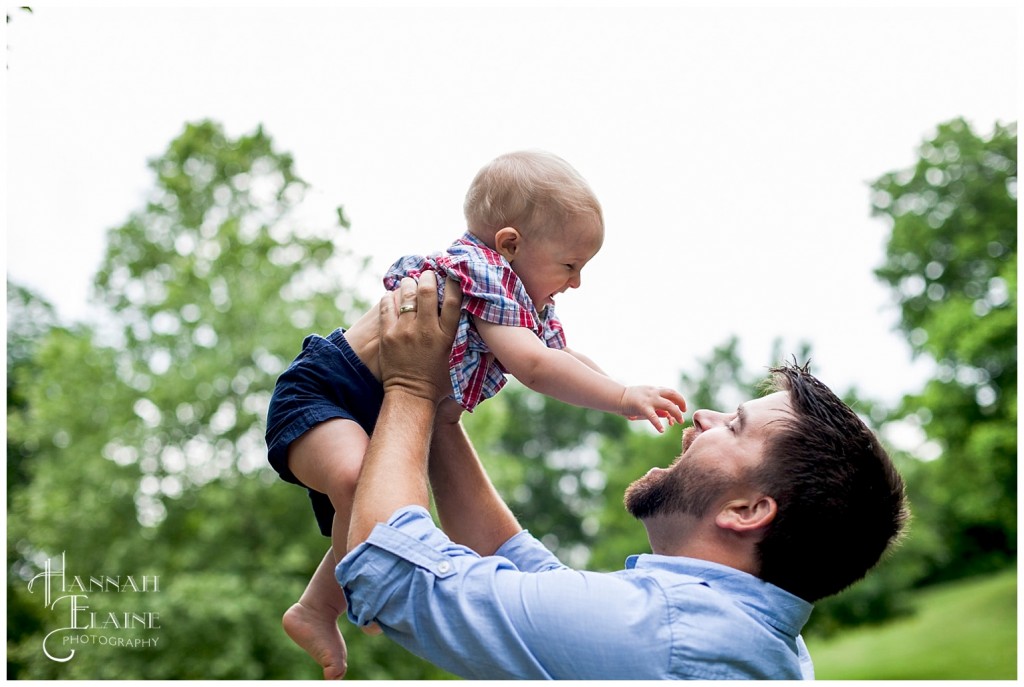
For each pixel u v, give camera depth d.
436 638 1.69
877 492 1.84
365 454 1.83
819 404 1.89
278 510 13.42
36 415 13.95
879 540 1.85
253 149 16.34
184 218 16.03
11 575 13.49
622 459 24.48
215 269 14.69
